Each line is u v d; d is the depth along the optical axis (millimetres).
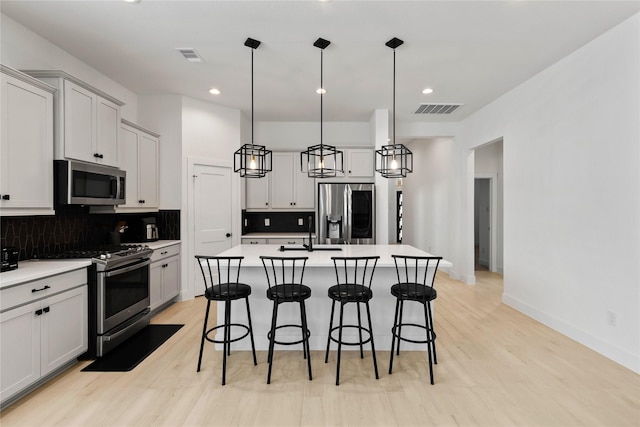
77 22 2547
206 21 2535
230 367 2516
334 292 2354
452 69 3379
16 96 2174
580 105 2912
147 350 2797
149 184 3938
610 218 2625
